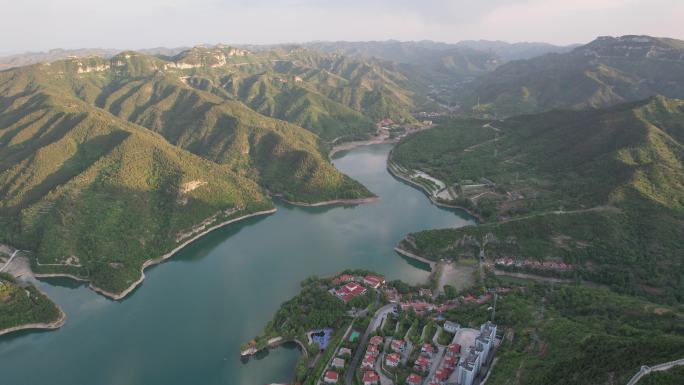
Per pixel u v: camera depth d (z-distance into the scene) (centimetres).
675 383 11000
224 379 17038
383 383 16000
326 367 16888
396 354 16938
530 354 15638
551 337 16200
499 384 14200
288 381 16838
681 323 16400
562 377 13225
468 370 14950
